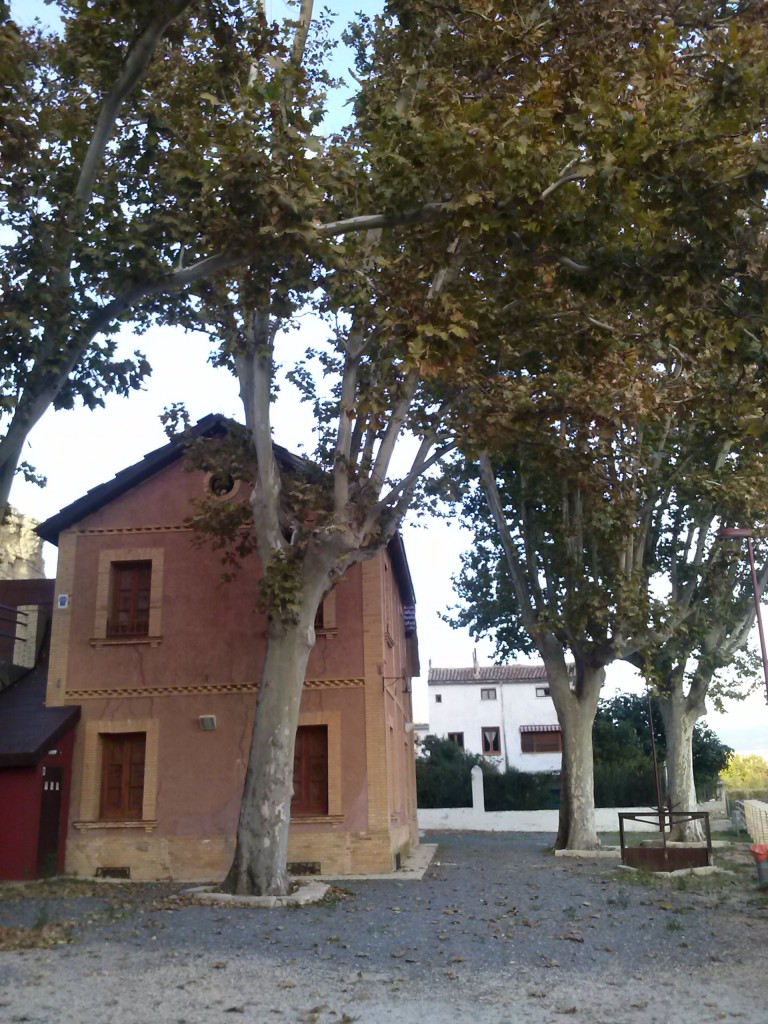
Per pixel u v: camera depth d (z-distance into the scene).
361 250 11.21
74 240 9.80
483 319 11.77
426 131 9.60
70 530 19.75
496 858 21.86
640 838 29.17
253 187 9.19
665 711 28.02
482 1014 7.26
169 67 12.58
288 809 14.16
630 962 9.19
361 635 18.72
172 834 17.94
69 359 9.91
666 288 9.89
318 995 7.84
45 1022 6.92
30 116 11.02
